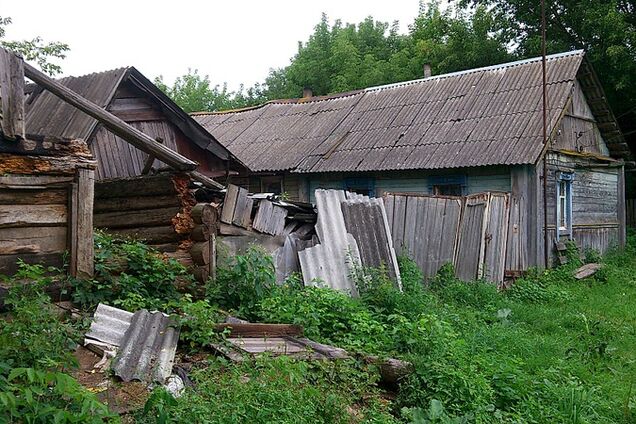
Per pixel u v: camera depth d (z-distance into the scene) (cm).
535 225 1330
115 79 1069
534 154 1307
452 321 802
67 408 362
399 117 1708
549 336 832
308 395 454
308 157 1669
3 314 516
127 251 670
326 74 3594
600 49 2111
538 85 1544
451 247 1095
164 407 380
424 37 3222
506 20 2378
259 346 564
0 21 1614
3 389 350
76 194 602
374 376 530
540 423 525
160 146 702
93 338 518
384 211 999
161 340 528
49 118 1001
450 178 1447
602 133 1753
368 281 877
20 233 570
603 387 620
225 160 1311
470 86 1702
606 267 1408
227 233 825
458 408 521
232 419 387
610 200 1767
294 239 903
